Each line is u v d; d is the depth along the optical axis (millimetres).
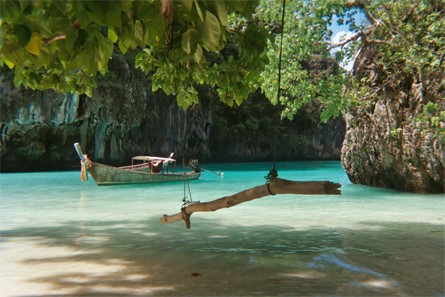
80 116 31172
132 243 7523
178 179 22844
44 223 9742
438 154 15062
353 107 19047
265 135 47969
